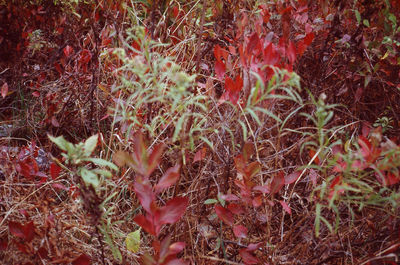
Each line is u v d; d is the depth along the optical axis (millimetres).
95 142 1262
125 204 2002
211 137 1904
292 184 1925
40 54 2512
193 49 2324
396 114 2062
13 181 1980
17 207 1802
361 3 1978
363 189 1427
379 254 1472
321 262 1598
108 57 2232
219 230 1786
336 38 2033
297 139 1966
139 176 1251
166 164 1937
